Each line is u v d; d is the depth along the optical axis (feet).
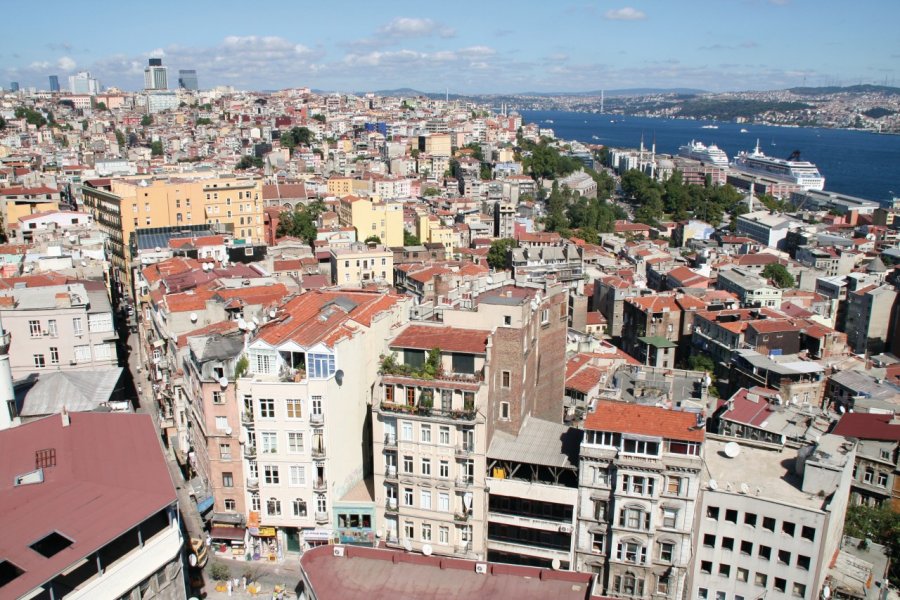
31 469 220.43
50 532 195.00
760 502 261.03
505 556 294.46
